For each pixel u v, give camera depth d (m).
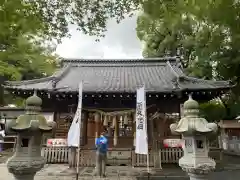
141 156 11.16
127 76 15.29
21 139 4.64
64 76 15.32
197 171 4.58
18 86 12.62
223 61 17.75
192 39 19.94
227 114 20.88
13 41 5.52
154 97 12.34
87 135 12.79
